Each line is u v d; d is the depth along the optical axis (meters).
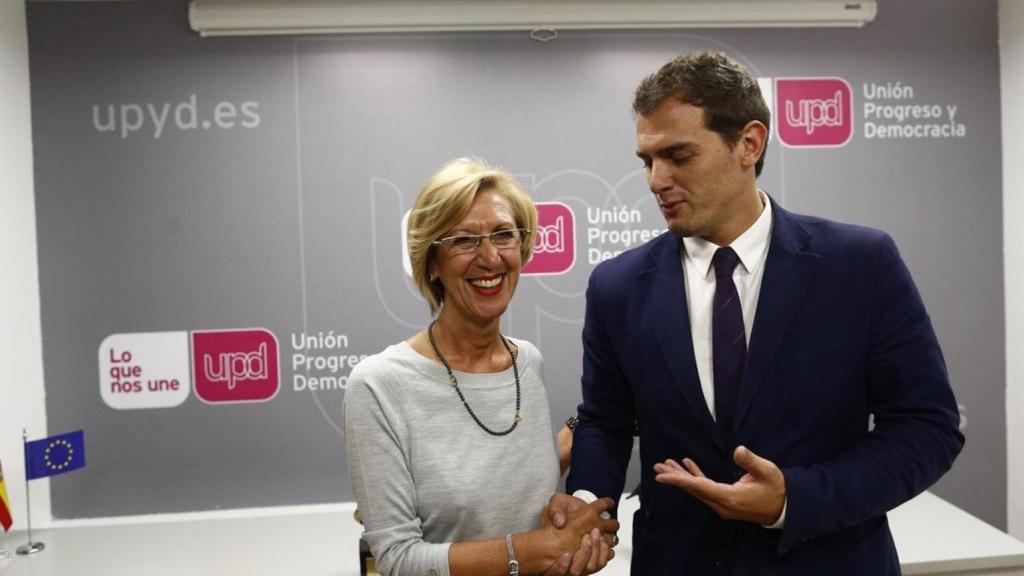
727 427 1.18
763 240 1.21
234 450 2.31
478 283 1.25
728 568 1.19
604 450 1.40
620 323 1.31
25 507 2.18
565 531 1.18
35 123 2.22
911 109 2.39
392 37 2.29
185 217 2.27
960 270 2.42
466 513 1.22
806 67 2.37
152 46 2.24
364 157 2.30
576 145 2.35
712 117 1.10
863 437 1.17
